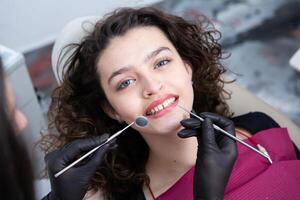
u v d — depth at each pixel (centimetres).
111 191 106
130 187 106
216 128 87
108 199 107
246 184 94
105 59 92
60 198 86
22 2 186
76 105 107
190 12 212
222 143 87
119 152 107
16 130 46
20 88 134
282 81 183
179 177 101
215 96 115
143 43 91
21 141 45
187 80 92
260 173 97
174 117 90
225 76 126
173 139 95
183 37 105
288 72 185
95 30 98
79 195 86
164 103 89
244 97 121
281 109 175
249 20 206
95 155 86
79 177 85
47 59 203
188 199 95
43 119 149
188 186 96
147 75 89
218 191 83
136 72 90
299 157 108
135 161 108
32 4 188
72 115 108
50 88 191
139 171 106
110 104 97
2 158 43
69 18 201
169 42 97
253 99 120
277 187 94
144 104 89
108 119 107
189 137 93
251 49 196
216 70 114
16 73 131
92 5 200
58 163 85
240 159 98
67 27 113
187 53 107
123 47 91
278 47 195
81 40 106
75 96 106
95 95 102
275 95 180
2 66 47
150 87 88
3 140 43
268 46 196
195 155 100
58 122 110
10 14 189
